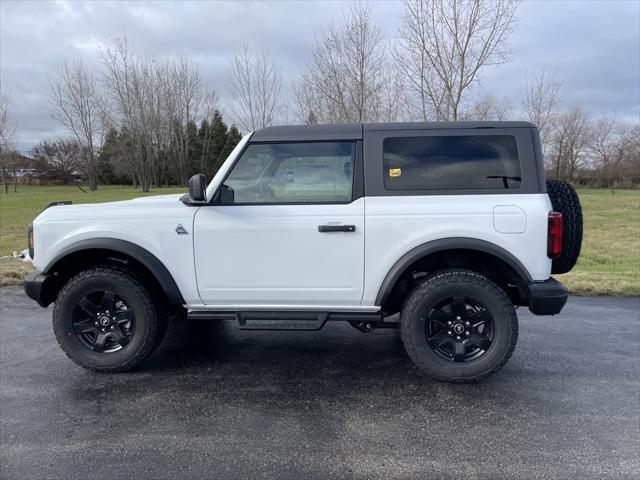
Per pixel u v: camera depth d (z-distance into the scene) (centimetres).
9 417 294
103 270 352
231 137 4872
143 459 251
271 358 392
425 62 1128
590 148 4759
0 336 439
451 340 339
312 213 333
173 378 353
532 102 2394
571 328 461
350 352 405
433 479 234
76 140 5078
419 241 326
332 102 1341
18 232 1296
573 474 237
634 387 333
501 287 361
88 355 355
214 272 343
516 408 305
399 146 337
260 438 271
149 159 4966
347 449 260
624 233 1282
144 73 4738
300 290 341
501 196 326
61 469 242
